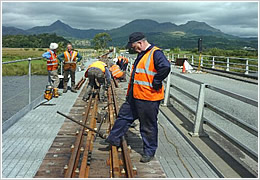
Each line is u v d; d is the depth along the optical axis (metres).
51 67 9.87
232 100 11.27
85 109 8.24
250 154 4.26
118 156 4.74
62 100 9.62
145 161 4.52
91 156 4.72
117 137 4.79
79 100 9.61
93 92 10.57
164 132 6.22
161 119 7.37
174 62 35.22
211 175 4.14
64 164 4.34
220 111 5.26
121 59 15.56
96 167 4.29
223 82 17.55
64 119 7.10
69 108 8.41
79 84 12.93
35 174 4.00
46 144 5.32
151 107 4.46
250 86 15.77
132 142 5.49
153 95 4.44
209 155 4.74
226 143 5.78
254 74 19.98
